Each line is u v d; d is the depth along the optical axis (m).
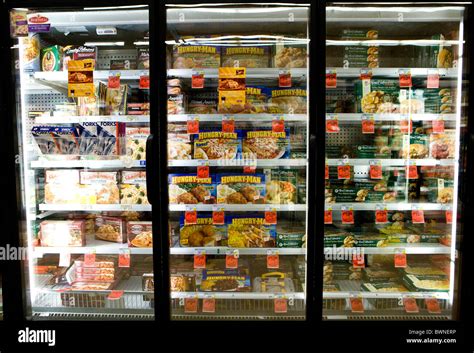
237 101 1.91
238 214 2.17
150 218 2.21
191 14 1.90
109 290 2.07
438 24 2.04
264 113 2.02
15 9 1.83
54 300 2.07
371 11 1.89
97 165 2.00
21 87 1.91
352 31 2.04
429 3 1.75
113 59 2.30
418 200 2.07
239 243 2.04
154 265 1.84
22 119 1.91
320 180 1.79
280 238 2.02
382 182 2.07
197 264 1.98
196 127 1.95
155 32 1.79
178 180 2.05
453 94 1.97
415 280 2.01
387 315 1.93
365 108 2.01
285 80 1.94
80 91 1.94
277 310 1.95
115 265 2.19
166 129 1.82
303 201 2.08
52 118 1.96
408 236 2.05
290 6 1.77
